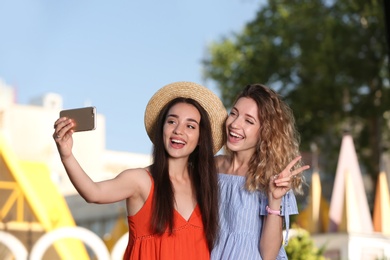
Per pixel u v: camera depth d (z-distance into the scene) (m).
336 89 25.86
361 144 27.45
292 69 26.52
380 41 25.88
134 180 4.82
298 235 13.70
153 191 4.86
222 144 5.41
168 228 4.84
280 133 5.23
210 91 5.28
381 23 25.53
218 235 5.08
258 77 26.69
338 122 26.78
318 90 25.81
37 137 37.53
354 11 26.33
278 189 4.97
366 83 26.41
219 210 5.21
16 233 15.64
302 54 25.88
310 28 25.97
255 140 5.25
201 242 4.95
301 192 5.27
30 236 15.75
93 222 24.39
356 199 16.14
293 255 13.45
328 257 15.60
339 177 16.25
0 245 16.03
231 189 5.21
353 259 15.38
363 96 26.61
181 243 4.88
